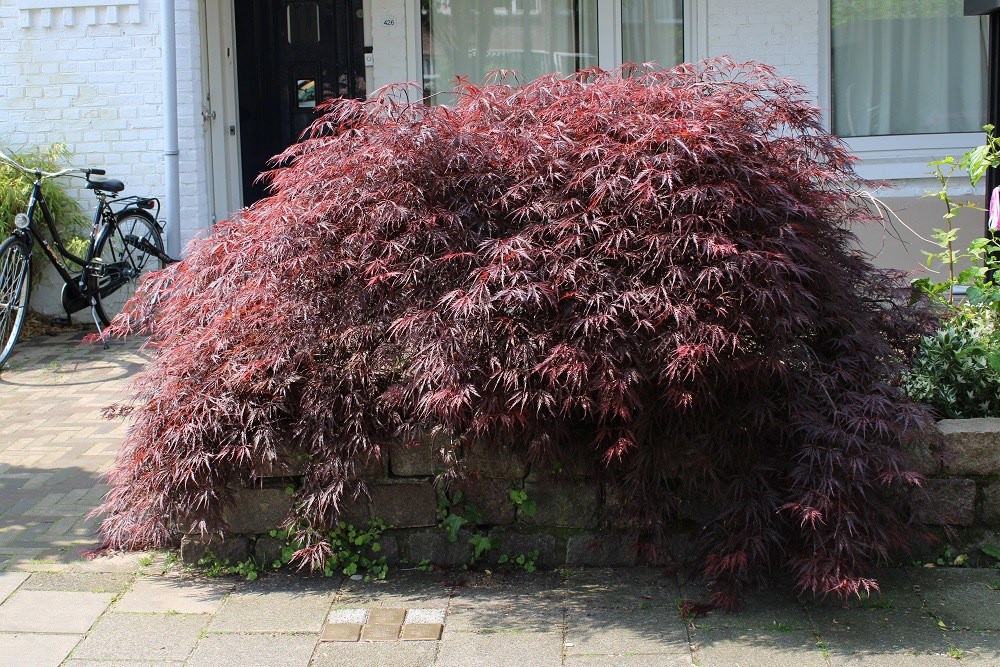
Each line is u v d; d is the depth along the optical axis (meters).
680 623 3.44
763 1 7.29
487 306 3.33
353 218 3.66
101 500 4.43
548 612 3.53
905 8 7.46
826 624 3.41
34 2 7.26
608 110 3.66
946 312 4.31
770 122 3.76
